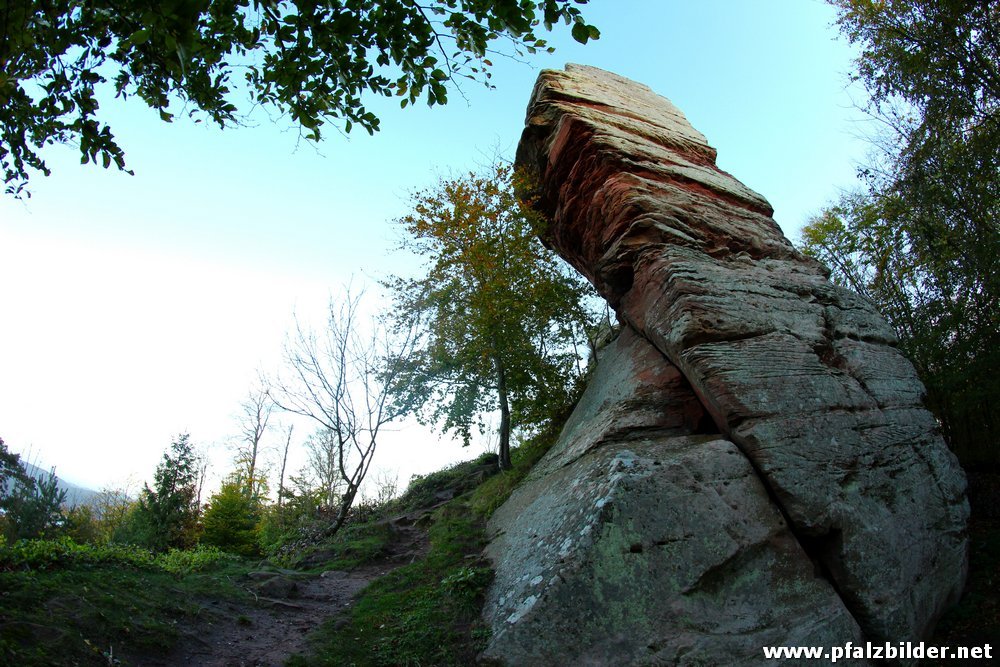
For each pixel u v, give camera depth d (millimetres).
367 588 8672
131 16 4797
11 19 4367
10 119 5691
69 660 4812
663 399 9141
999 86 11445
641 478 6746
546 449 13602
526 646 5641
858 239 15992
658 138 13586
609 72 16656
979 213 11852
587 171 12477
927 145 12953
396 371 15758
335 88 5664
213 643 6289
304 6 4926
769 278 9781
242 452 30766
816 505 6922
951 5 11844
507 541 8844
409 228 15109
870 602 6617
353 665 6102
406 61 5238
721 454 7238
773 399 7668
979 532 9812
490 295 14188
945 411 12656
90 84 5617
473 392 16297
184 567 8961
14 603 5312
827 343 9047
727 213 11680
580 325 17578
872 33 13570
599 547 6199
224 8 5180
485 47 5035
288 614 7680
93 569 7121
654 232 10289
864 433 8023
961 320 11633
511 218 15055
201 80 5918
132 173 6004
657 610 5938
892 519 7422
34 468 24922
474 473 18609
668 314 8945
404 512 16312
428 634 6660
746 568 6441
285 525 17438
